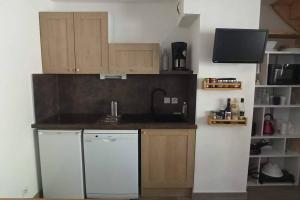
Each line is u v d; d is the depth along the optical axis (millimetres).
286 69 2721
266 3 2889
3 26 1854
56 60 2582
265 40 2184
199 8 2283
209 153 2516
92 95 3025
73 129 2434
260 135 2848
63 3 2828
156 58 2572
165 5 2854
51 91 2795
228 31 2145
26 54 2234
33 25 2377
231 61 2256
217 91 2422
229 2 2277
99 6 2852
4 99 1874
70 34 2539
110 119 2662
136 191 2533
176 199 2584
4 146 1873
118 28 2889
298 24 2850
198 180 2562
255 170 2971
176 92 2998
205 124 2471
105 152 2449
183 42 2686
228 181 2570
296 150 2965
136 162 2475
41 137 2406
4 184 1875
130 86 3004
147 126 2445
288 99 2785
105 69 2598
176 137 2482
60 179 2480
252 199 2596
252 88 2418
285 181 2918
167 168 2539
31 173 2359
